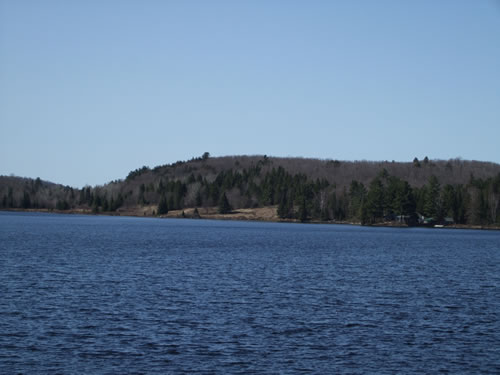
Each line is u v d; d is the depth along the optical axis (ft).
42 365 87.25
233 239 394.93
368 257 262.47
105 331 106.22
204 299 138.62
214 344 99.50
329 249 310.24
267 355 94.17
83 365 87.76
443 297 148.25
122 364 88.63
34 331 104.99
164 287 155.33
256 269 201.77
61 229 486.38
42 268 191.11
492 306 136.67
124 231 479.00
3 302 129.29
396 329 112.06
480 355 96.12
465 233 567.18
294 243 359.66
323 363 90.84
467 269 215.72
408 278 184.85
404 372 87.66
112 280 166.61
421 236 487.20
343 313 125.80
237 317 119.44
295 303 136.05
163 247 302.45
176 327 110.22
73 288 150.30
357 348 98.99
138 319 115.96
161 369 86.89
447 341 104.06
